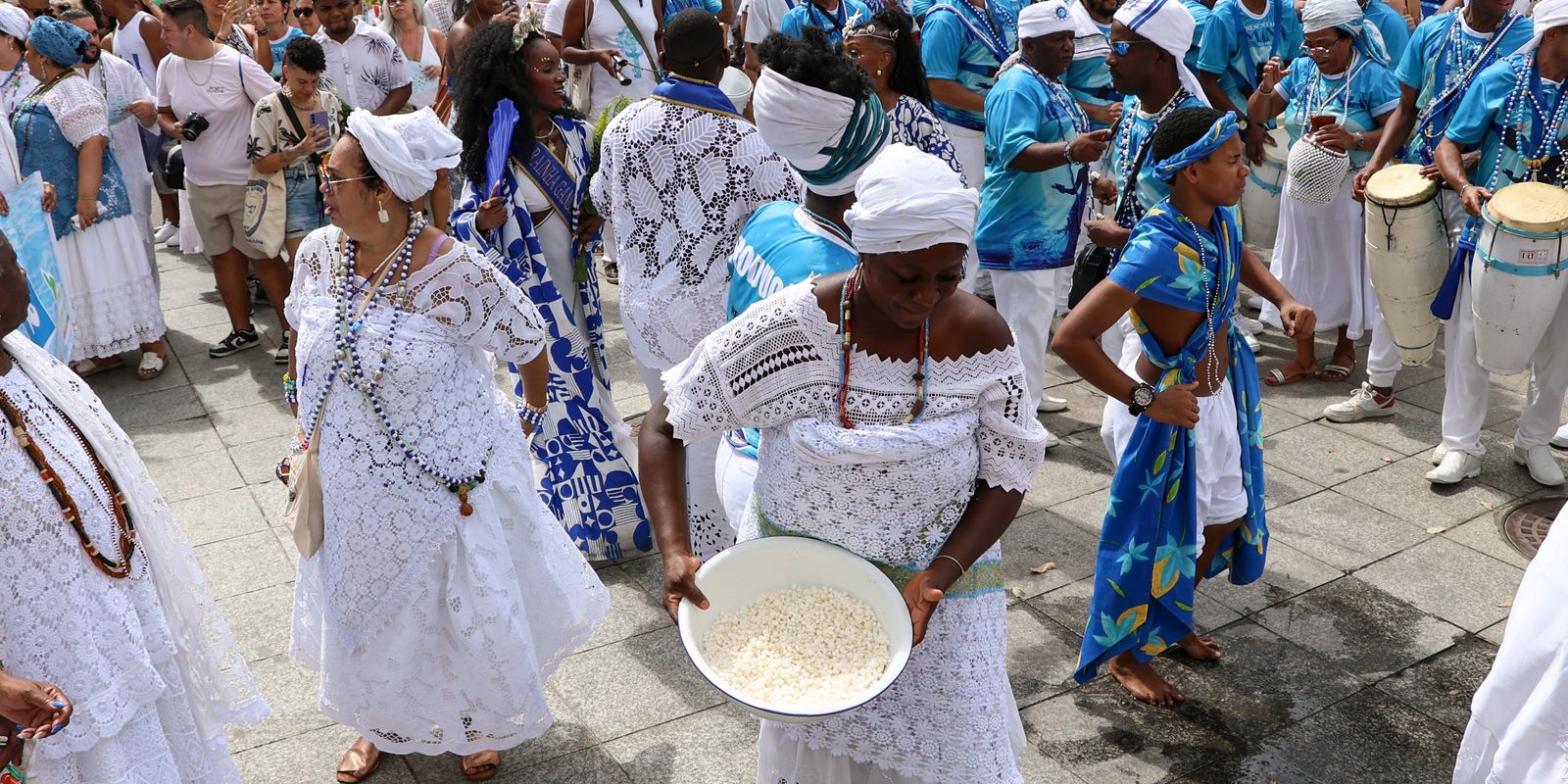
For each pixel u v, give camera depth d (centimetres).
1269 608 438
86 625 258
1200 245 345
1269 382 645
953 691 254
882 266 220
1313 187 591
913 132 479
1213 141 331
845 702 229
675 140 391
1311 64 631
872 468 239
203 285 846
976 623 255
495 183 435
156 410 641
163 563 284
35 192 552
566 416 463
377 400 310
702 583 246
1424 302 534
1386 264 531
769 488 255
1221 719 377
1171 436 356
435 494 317
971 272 591
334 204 301
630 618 437
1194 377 359
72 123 630
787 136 281
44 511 251
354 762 357
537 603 350
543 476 481
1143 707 383
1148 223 345
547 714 345
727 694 222
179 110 666
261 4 820
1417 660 405
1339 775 351
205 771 298
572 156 450
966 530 248
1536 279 464
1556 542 272
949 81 609
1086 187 539
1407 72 572
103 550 262
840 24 694
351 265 314
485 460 329
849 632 244
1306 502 515
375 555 317
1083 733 371
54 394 260
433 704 334
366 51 787
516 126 437
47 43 622
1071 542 486
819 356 239
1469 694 387
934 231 211
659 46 745
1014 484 251
